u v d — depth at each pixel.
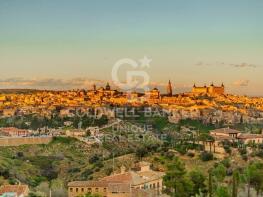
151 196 131.00
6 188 125.88
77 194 136.50
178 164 133.50
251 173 124.06
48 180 185.75
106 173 190.25
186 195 127.00
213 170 148.00
